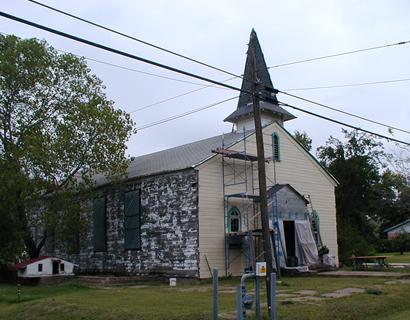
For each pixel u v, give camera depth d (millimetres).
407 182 59031
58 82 28078
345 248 36375
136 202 28688
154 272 26797
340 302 14734
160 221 26891
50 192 26969
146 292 19250
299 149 30891
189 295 17719
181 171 25844
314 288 18641
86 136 27312
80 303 15984
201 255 24500
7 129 27062
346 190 54875
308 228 27719
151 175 27375
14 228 26344
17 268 26391
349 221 54375
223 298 16422
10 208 25750
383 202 65750
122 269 29188
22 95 27312
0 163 25547
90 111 26938
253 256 24547
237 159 27016
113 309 14469
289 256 26828
